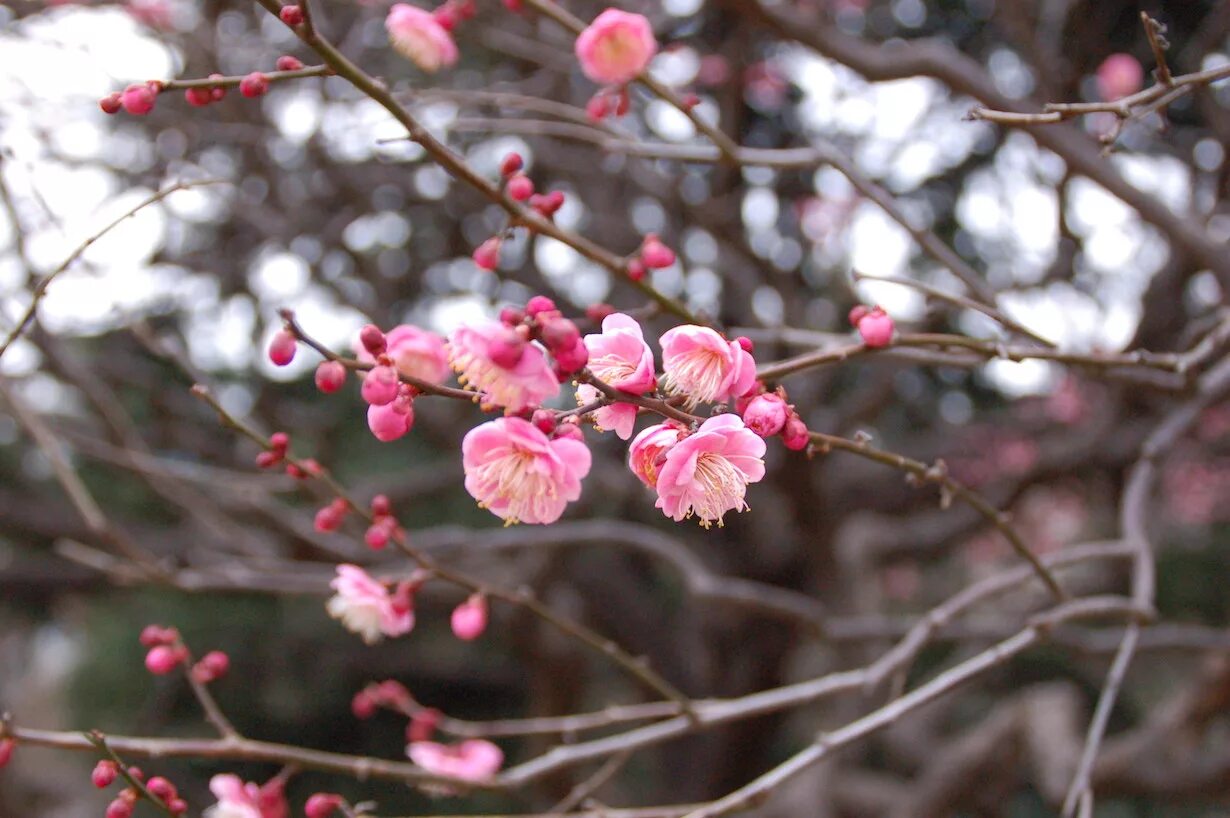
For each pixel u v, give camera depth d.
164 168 3.66
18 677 9.50
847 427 4.27
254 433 1.72
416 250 5.09
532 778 1.94
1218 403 2.82
